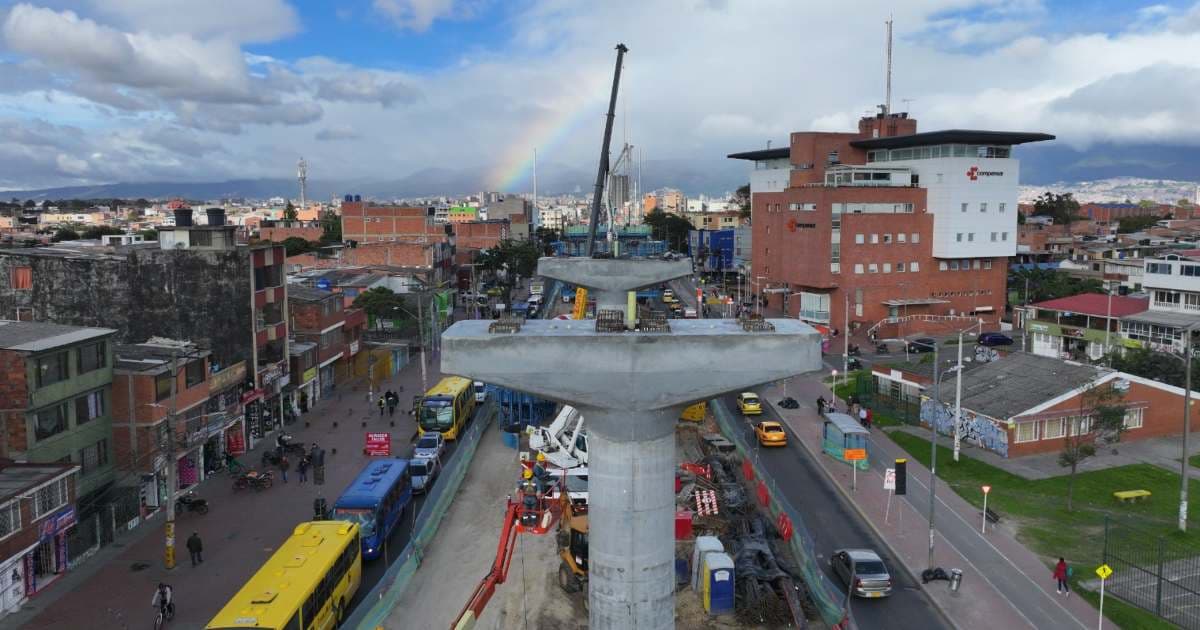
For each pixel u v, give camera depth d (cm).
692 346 2414
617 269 6588
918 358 8769
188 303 5800
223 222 6231
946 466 5162
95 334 4262
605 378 2408
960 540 3994
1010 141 10644
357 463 5269
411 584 3566
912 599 3416
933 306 10762
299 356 6594
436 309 9806
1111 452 5341
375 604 3105
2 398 3809
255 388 5822
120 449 4394
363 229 16250
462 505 4572
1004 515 4316
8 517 3269
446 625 3200
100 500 4122
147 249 5812
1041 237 14688
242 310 5803
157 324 5828
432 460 5000
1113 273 12012
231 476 5003
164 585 3200
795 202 10931
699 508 4206
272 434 5991
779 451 5659
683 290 15375
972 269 11000
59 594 3441
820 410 6556
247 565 3722
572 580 3500
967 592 3428
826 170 11438
